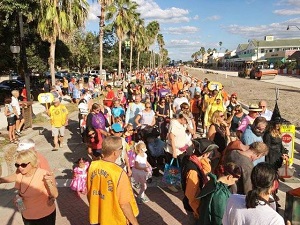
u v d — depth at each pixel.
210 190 3.23
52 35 20.20
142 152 5.88
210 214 3.20
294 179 6.88
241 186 3.79
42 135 12.02
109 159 3.24
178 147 6.10
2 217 5.45
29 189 3.46
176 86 16.62
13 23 20.22
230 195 2.91
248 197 2.52
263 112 7.55
